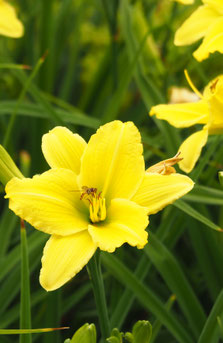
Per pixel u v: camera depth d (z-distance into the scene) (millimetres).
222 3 484
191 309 498
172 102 644
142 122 783
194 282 624
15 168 373
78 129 783
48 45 716
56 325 513
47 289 336
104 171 378
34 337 550
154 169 390
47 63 720
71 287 652
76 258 344
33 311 602
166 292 613
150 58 654
